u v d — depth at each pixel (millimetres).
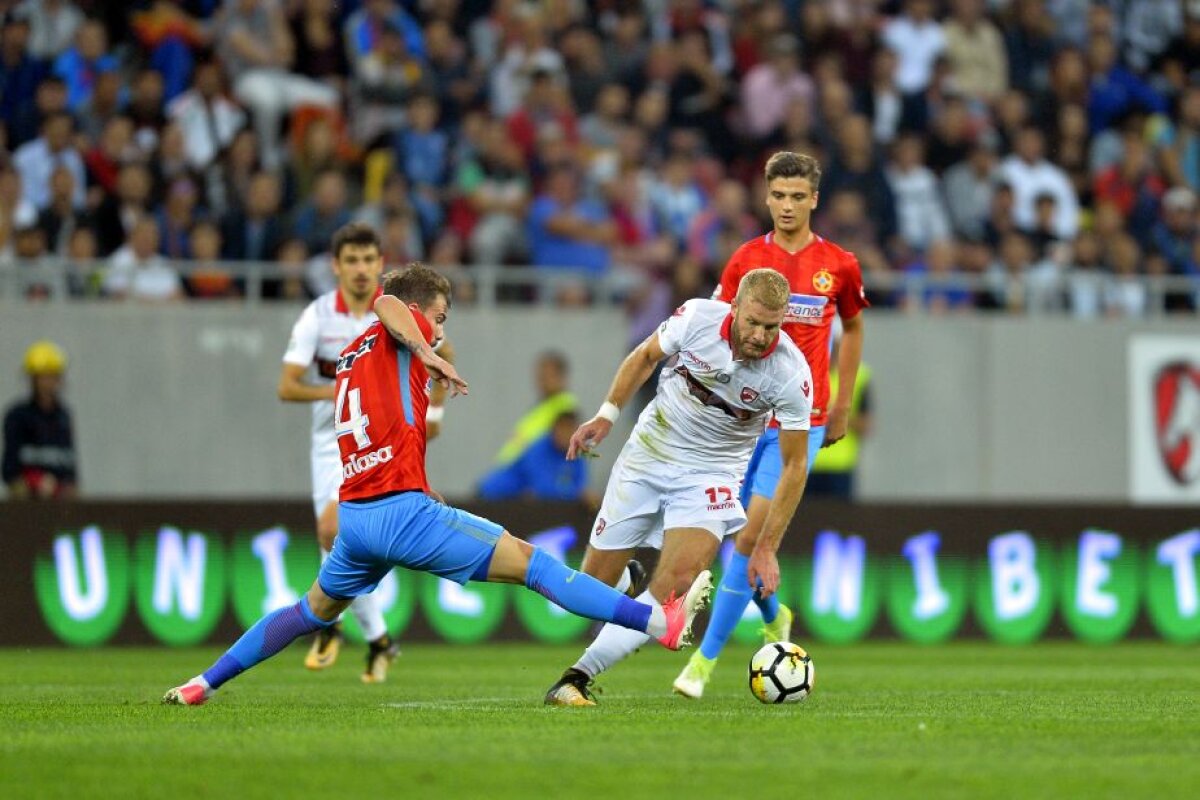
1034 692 31391
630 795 16453
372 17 62125
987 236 63938
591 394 53969
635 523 26625
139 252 52750
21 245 51500
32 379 47344
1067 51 70438
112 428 50531
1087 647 49844
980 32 70125
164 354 51031
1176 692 31484
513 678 35250
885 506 50781
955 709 26297
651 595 25906
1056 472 56906
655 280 57375
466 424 52969
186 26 60281
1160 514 52969
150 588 46406
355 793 16516
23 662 41094
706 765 18469
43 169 54969
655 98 64438
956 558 51312
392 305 23297
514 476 50969
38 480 47219
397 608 47562
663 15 68562
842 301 29469
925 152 65562
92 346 50469
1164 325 57594
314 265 53594
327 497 33406
